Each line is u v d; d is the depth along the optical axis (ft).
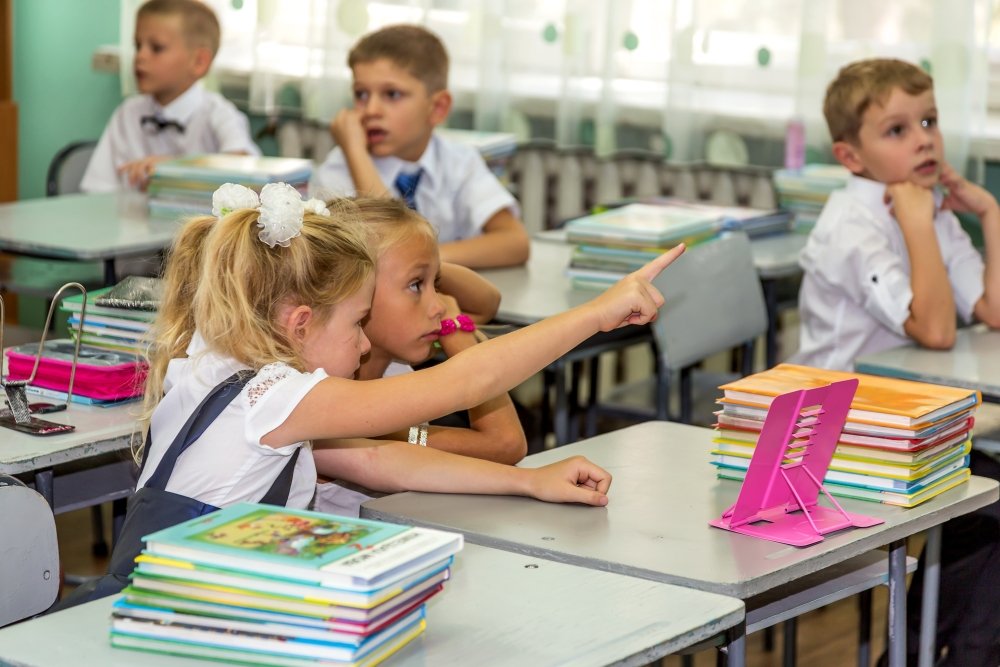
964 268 10.94
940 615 8.77
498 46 16.46
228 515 4.62
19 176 18.95
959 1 13.65
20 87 18.86
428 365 9.59
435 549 4.33
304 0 17.57
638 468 6.84
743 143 15.49
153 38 15.89
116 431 7.11
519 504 6.24
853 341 10.78
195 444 5.71
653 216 11.82
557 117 16.29
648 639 4.49
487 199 12.25
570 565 5.23
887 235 10.62
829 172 13.99
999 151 13.89
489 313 9.22
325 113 17.31
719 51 15.39
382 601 4.13
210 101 16.29
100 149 15.76
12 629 4.51
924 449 6.30
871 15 14.53
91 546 12.78
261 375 5.73
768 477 5.87
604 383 16.72
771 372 7.06
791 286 13.98
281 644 4.14
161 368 6.04
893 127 10.47
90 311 8.08
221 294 5.76
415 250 6.99
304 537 4.38
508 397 7.56
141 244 11.48
